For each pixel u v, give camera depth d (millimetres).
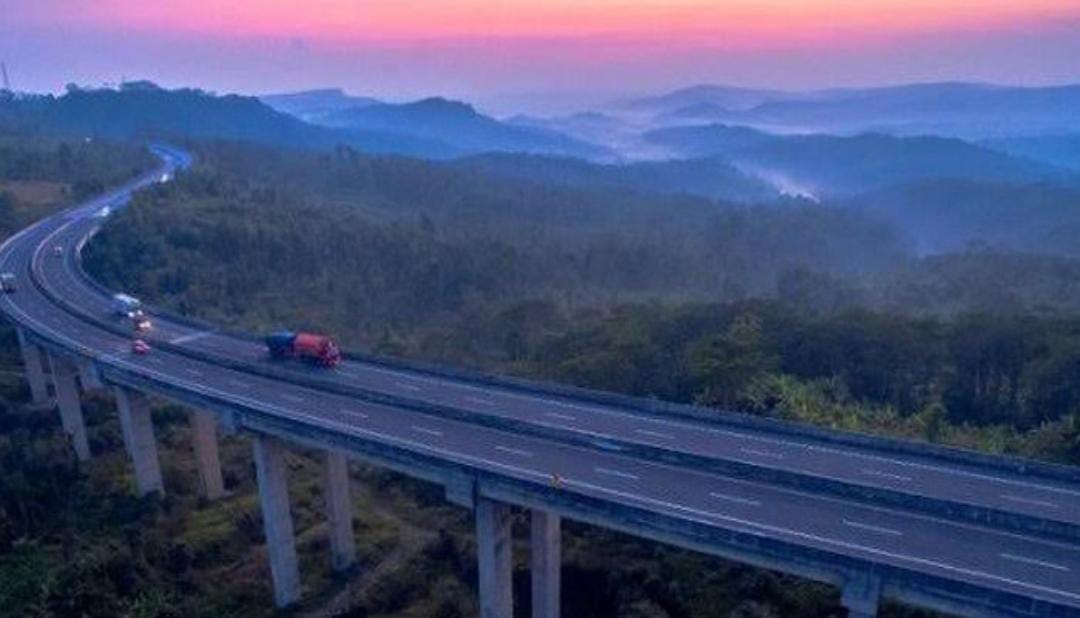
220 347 82062
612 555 63469
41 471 79688
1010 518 42906
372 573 68062
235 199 176625
